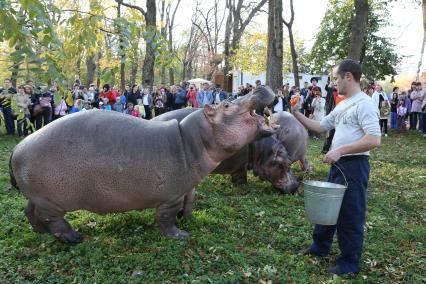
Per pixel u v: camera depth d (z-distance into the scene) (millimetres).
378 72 31797
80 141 4289
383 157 12234
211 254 4613
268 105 4398
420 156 12445
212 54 45625
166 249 4621
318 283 4074
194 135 4539
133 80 27266
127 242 4848
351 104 4117
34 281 3936
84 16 3432
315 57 34031
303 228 5590
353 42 16344
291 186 7277
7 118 13773
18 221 5457
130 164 4332
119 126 4445
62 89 2762
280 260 4559
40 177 4301
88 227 5336
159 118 6359
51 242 4758
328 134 11797
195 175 4637
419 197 7684
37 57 2535
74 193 4367
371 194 7723
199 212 6008
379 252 4926
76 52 3469
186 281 3996
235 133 4430
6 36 2488
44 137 4328
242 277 4094
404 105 19641
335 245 5051
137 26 3512
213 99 18562
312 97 16797
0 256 4414
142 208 4734
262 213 6117
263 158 7270
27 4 2436
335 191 3906
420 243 5328
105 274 4102
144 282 3975
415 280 4301
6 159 9844
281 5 17047
